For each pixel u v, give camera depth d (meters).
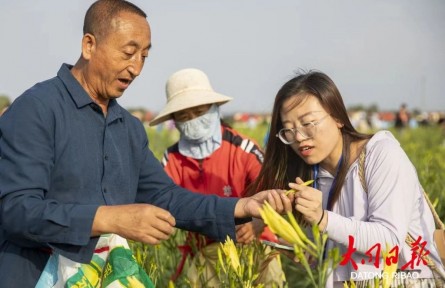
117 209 2.38
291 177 3.13
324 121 2.82
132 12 2.57
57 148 2.51
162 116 3.89
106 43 2.53
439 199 5.30
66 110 2.55
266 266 3.40
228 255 2.74
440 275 2.88
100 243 2.58
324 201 3.05
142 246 3.37
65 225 2.37
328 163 2.99
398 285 2.77
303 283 4.43
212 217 2.88
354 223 2.67
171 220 2.38
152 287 2.67
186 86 3.86
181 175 3.91
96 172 2.60
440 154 8.59
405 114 22.72
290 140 2.90
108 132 2.67
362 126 22.86
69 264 2.51
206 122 3.79
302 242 2.10
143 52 2.61
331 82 2.87
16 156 2.43
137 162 2.86
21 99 2.52
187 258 4.01
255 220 3.27
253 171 3.76
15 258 2.55
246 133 15.16
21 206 2.38
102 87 2.60
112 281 2.56
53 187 2.53
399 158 2.77
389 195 2.73
